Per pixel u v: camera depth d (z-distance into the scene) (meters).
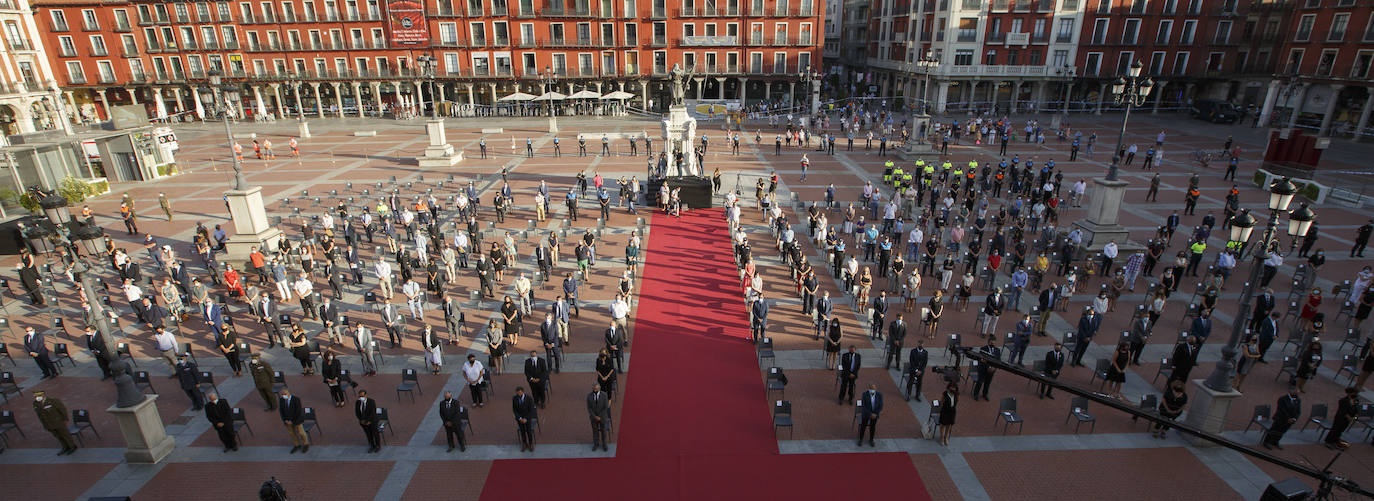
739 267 21.25
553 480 11.60
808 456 12.22
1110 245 20.95
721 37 62.53
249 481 11.66
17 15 53.53
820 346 16.52
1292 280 19.84
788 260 22.48
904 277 21.45
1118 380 13.74
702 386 14.58
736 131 52.91
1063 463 12.01
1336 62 46.91
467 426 13.16
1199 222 27.27
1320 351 14.09
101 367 15.17
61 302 19.94
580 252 20.42
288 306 19.16
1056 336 17.05
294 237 25.62
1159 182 33.84
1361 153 42.25
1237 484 11.46
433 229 23.09
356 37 62.16
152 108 65.56
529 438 12.30
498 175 36.78
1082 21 59.41
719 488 11.36
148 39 62.03
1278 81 51.69
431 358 14.93
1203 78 61.81
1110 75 61.28
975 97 63.97
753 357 15.88
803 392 14.37
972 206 28.27
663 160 32.66
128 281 18.36
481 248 23.91
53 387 14.91
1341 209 30.00
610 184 34.16
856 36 84.69
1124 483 11.48
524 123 58.69
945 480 11.58
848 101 65.69
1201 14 59.44
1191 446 12.48
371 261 22.97
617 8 61.50
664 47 62.97
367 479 11.70
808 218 26.92
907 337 17.03
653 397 14.15
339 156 43.72
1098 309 16.70
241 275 21.94
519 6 60.88
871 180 35.12
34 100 55.34
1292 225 10.94
